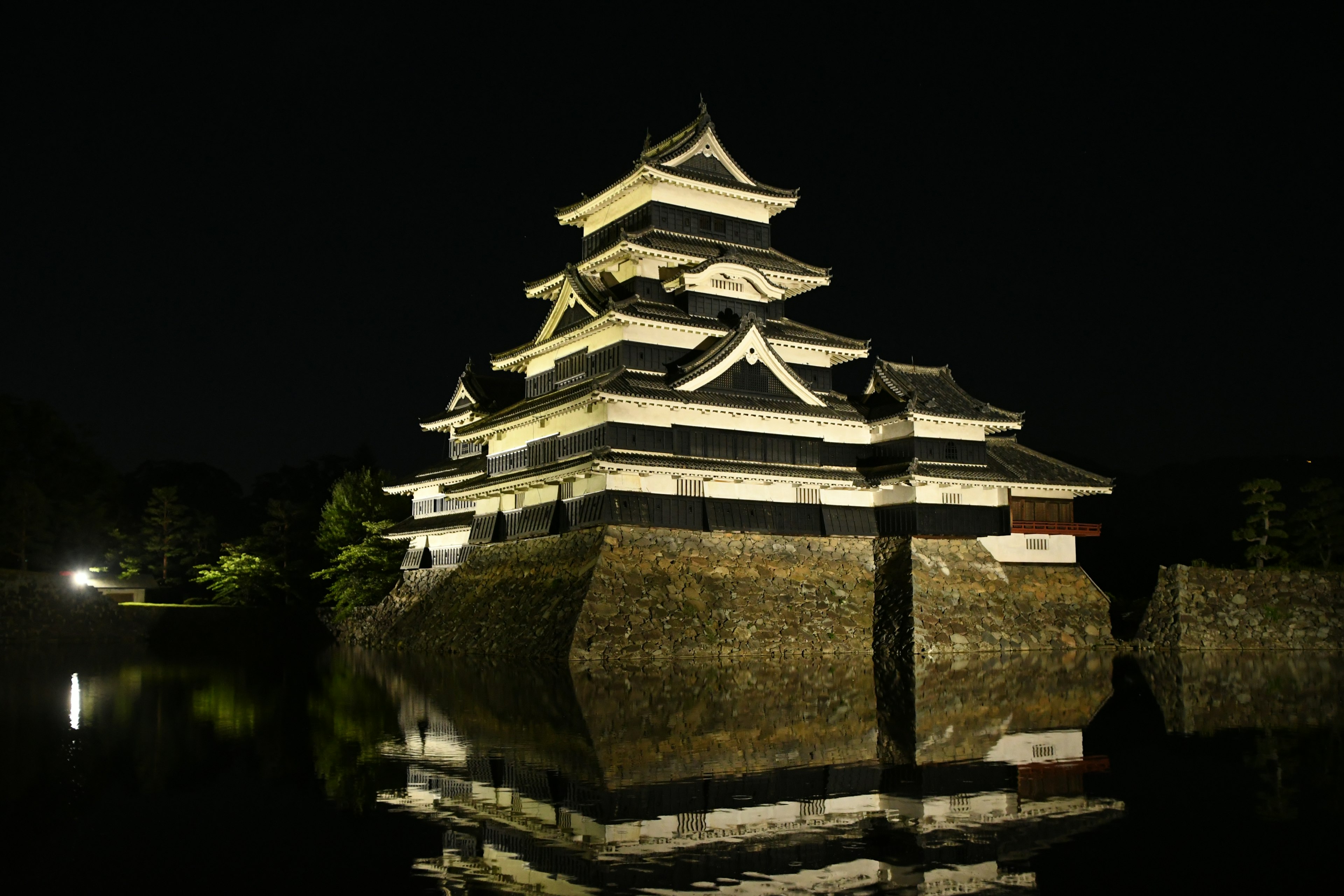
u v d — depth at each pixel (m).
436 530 75.12
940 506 63.19
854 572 62.00
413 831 20.94
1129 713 36.53
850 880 18.02
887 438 65.81
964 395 67.94
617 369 60.28
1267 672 51.34
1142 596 87.31
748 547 58.59
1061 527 66.94
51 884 18.02
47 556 81.75
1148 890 17.70
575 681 45.44
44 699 41.31
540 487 62.00
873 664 54.09
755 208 70.25
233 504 147.62
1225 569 65.31
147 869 18.77
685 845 19.95
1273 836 20.75
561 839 20.27
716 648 54.03
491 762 27.36
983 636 60.34
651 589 53.72
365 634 77.69
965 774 26.00
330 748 29.58
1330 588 65.75
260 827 21.30
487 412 75.88
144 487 142.88
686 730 32.50
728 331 63.22
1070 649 63.09
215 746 29.92
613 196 69.12
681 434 58.69
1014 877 18.33
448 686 44.69
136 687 45.75
